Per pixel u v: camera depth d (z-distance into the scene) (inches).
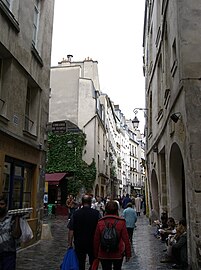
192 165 288.8
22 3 405.4
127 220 459.5
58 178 1012.5
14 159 393.1
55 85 1206.3
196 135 295.1
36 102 466.9
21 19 400.8
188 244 303.9
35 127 459.5
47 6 514.6
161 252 394.0
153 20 650.2
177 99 351.9
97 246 205.3
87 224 231.8
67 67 1219.9
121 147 2290.8
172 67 372.2
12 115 375.2
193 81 307.7
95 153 1135.0
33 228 447.2
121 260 200.8
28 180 449.1
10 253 196.7
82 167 1061.1
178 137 348.2
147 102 814.5
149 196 781.9
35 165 463.8
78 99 1177.4
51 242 461.1
